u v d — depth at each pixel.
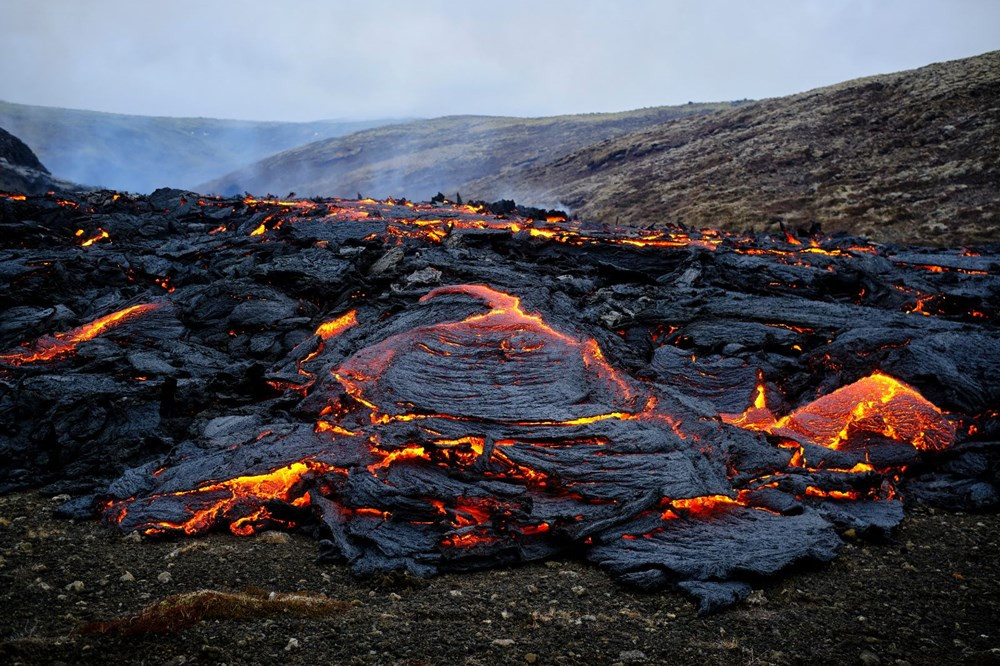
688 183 60.25
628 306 14.12
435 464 8.42
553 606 6.23
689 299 14.06
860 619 6.04
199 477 8.26
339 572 6.89
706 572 6.62
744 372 11.12
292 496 8.24
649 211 56.19
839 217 44.50
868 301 15.23
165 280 16.00
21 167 43.97
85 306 14.16
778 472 8.70
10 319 13.13
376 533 7.31
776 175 55.91
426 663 5.16
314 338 12.12
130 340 12.51
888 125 58.72
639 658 5.36
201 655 5.00
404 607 6.10
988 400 10.30
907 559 7.34
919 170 48.25
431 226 18.39
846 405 10.37
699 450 8.66
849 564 7.17
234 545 7.37
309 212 20.27
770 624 5.96
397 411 9.29
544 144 140.62
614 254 16.97
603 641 5.64
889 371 10.88
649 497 7.54
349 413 9.62
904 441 9.69
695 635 5.77
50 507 8.22
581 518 7.47
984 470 9.21
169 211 22.80
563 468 8.05
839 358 11.50
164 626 5.29
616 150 84.19
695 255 16.50
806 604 6.35
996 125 50.94
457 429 8.73
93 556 6.89
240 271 15.20
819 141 60.25
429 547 7.10
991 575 6.92
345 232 17.42
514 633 5.73
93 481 8.80
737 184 56.19
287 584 6.56
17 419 9.83
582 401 9.49
